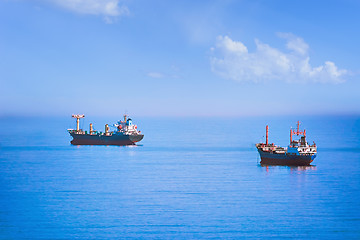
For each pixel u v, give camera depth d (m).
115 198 166.50
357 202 157.75
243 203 157.38
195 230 124.00
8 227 126.38
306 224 129.50
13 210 147.00
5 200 163.00
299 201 160.12
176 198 167.00
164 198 167.00
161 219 135.88
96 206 153.00
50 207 150.62
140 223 131.00
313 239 115.81
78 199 164.88
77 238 116.44
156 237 118.00
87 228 125.69
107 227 126.44
